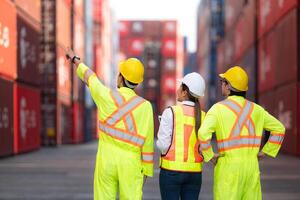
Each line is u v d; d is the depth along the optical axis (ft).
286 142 87.10
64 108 124.57
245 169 14.97
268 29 101.96
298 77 78.74
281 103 89.92
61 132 121.80
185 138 15.74
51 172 53.52
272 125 15.48
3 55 72.49
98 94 15.28
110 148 15.30
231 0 161.17
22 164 64.08
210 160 15.28
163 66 244.63
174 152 15.70
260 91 111.55
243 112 15.17
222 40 186.50
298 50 78.48
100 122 15.44
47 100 114.62
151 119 15.51
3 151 73.41
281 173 53.83
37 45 96.78
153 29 246.47
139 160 15.49
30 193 36.81
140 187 15.38
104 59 181.98
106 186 15.35
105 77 186.50
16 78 80.33
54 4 113.09
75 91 133.80
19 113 83.25
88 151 97.04
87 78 15.48
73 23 131.95
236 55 148.87
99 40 171.73
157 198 34.30
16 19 80.48
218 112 15.03
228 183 14.90
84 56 151.12
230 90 15.48
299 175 51.75
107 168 15.24
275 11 94.58
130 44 246.27
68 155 83.51
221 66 188.75
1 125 71.97
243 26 134.00
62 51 120.67
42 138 115.24
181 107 15.90
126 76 15.40
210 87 208.54
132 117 15.25
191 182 15.90
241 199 15.30
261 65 110.32
